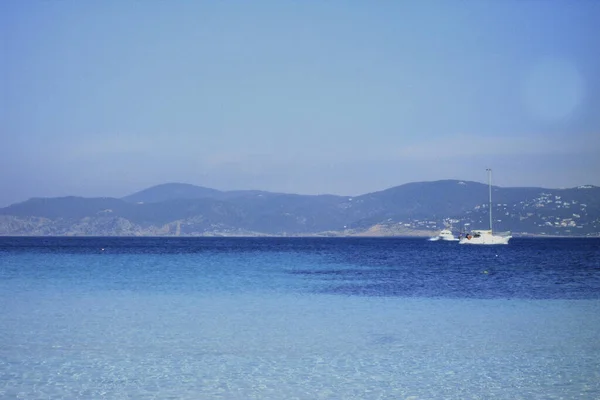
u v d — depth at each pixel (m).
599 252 140.75
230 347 26.70
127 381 21.31
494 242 194.00
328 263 92.38
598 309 37.94
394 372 22.75
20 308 38.00
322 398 19.66
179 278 61.41
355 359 24.70
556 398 19.70
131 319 33.78
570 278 61.84
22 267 78.94
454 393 20.22
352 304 40.34
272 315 35.38
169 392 20.12
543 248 175.25
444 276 64.75
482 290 49.31
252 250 163.25
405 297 44.34
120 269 75.81
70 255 119.56
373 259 106.88
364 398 19.72
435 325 32.16
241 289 49.94
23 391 20.12
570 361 24.41
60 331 30.12
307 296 44.88
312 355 25.25
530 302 41.62
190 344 27.22
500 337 29.11
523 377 22.11
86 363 23.75
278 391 20.34
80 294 45.94
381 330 30.73
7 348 26.30
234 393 20.09
